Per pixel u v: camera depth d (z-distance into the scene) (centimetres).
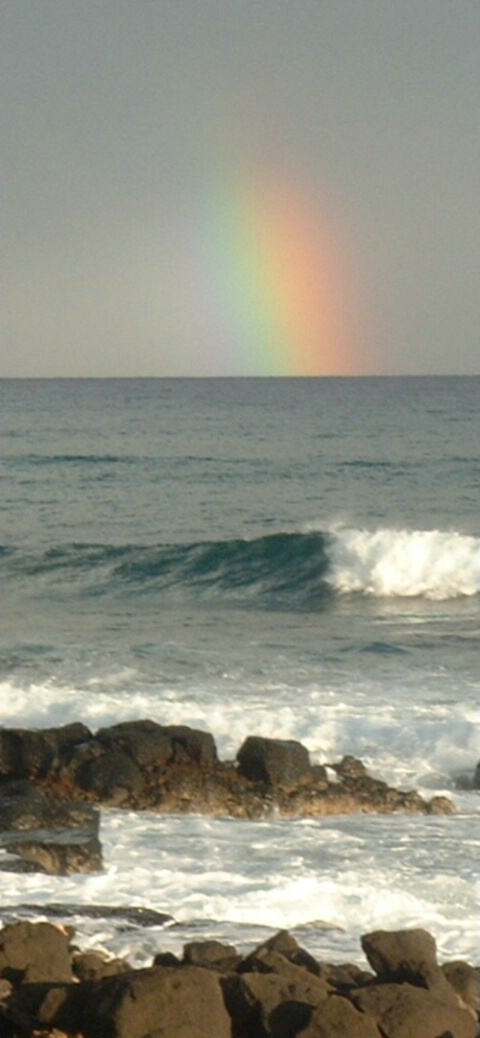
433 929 1781
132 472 8894
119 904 1830
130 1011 1299
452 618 4841
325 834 2253
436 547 5469
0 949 1438
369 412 15175
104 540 6238
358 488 8238
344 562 5500
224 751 2806
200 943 1506
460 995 1457
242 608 5081
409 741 2816
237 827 2298
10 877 1919
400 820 2359
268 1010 1324
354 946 1677
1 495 7769
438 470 9088
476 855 2134
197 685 3391
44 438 11588
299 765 2484
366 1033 1292
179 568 5606
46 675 3534
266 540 5603
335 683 3400
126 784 2442
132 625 4562
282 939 1536
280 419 13975
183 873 1992
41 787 2448
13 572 5603
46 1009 1333
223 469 9075
